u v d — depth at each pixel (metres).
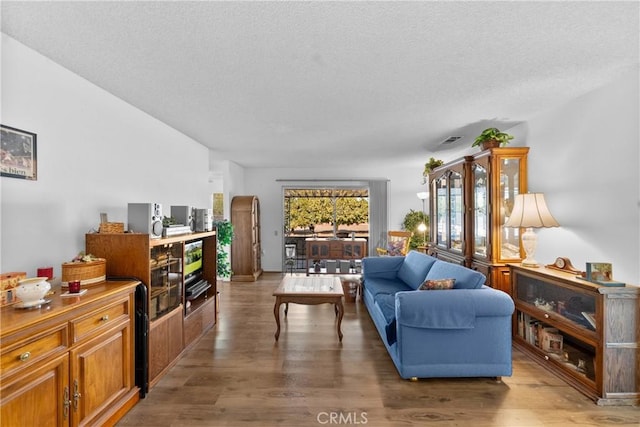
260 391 2.36
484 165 3.69
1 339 1.33
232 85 2.63
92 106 2.59
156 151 3.55
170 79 2.52
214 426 1.97
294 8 1.64
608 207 2.65
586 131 2.86
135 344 2.27
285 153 5.53
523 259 3.49
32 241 2.08
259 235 7.04
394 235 6.55
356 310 4.32
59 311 1.57
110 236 2.32
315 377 2.55
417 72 2.41
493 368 2.45
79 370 1.73
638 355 2.20
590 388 2.29
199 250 3.66
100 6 1.62
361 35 1.90
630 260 2.47
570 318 2.58
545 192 3.39
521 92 2.83
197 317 3.27
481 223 3.83
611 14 1.71
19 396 1.41
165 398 2.26
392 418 2.05
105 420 1.89
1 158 1.88
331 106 3.15
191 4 1.60
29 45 2.01
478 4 1.62
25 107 2.03
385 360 2.85
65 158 2.33
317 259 6.69
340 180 7.32
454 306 2.42
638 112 2.39
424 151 5.38
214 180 7.31
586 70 2.40
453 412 2.11
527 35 1.91
